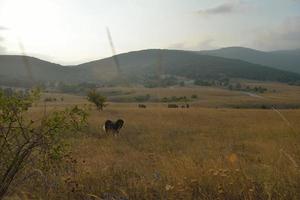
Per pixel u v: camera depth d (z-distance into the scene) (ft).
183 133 99.76
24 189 17.63
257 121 135.33
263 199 14.55
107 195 17.43
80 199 18.12
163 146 68.95
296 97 513.04
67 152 17.99
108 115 144.05
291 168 16.30
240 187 15.78
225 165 19.97
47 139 16.40
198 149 58.75
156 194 17.29
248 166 20.89
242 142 72.95
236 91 579.48
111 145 64.69
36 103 16.24
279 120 136.26
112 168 26.68
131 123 116.67
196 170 18.78
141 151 62.18
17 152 15.99
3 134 15.80
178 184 16.55
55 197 17.72
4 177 15.78
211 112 169.58
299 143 17.17
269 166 18.04
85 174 22.66
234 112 172.65
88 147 50.60
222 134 95.61
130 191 18.26
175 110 176.65
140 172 26.16
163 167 23.17
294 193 14.15
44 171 17.99
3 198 15.93
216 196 15.52
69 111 16.49
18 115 16.05
